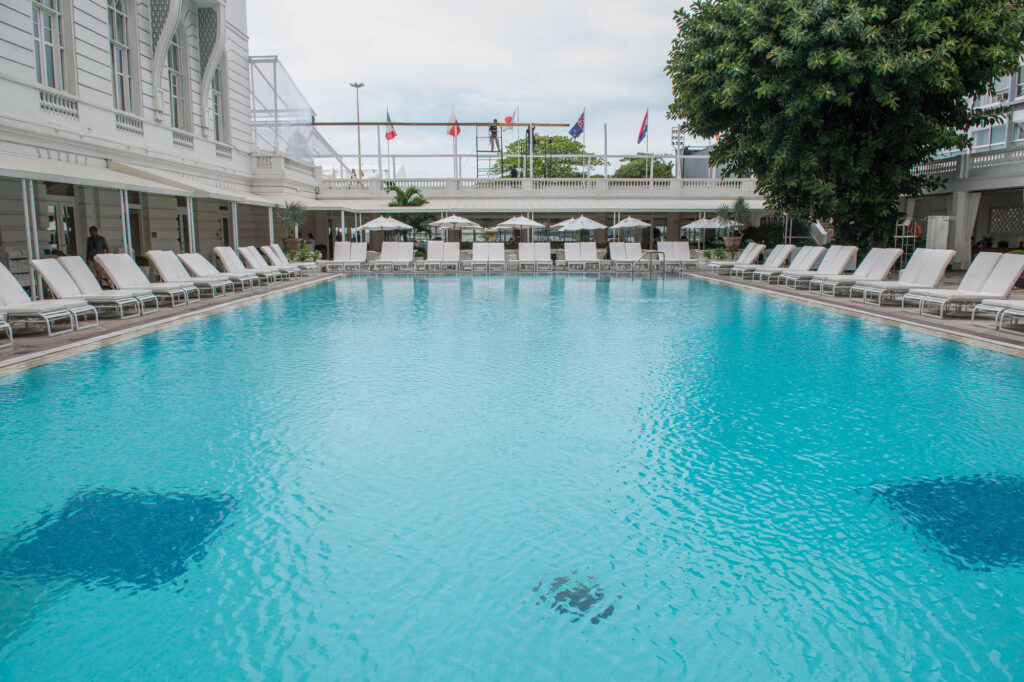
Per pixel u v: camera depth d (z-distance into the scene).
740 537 3.89
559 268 28.11
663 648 2.90
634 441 5.54
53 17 15.88
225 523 4.05
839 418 6.14
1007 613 3.15
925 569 3.54
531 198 35.88
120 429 5.82
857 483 4.66
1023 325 10.79
